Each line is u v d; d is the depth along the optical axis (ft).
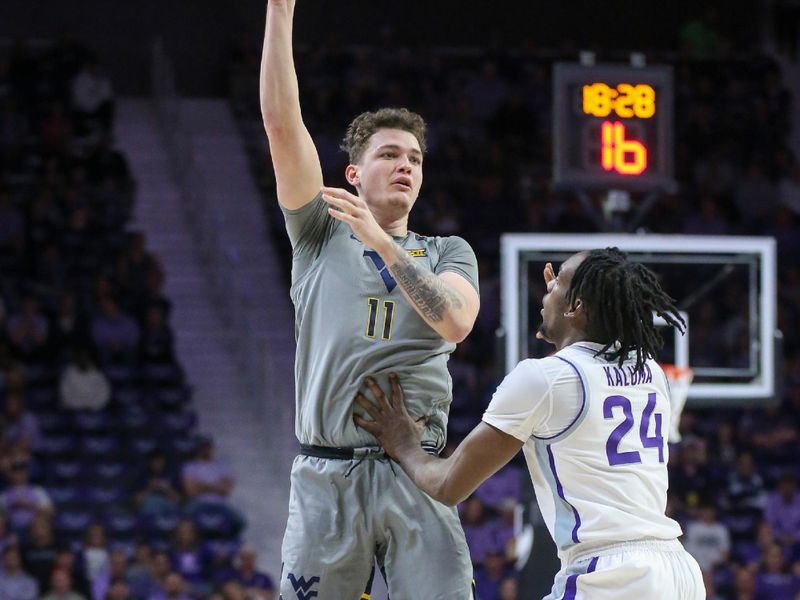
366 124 30.45
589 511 28.32
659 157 70.90
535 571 66.08
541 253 71.36
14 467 87.45
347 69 126.41
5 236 107.45
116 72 132.77
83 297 104.58
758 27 142.41
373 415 28.58
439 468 28.02
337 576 28.73
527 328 70.85
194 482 89.25
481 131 125.39
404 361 28.66
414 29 138.00
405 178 29.84
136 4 133.39
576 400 28.37
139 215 116.98
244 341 104.17
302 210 29.60
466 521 87.15
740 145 128.98
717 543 89.86
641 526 28.30
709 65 134.51
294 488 29.45
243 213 118.42
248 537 89.71
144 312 103.24
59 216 110.63
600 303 28.96
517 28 139.95
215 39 134.62
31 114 119.24
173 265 113.29
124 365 100.01
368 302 28.89
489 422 28.35
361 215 26.96
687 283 76.18
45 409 95.76
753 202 125.18
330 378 28.78
